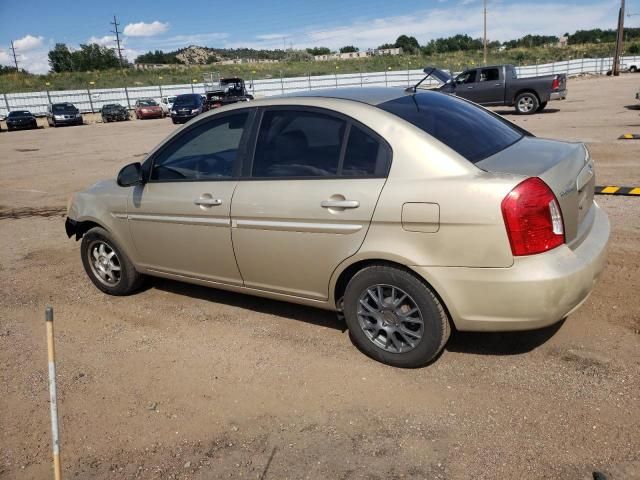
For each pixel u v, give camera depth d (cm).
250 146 383
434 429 288
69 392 350
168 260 445
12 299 513
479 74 1958
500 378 326
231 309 454
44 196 1032
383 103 353
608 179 787
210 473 271
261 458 278
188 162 420
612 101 2144
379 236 322
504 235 287
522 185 287
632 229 557
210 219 399
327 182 341
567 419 286
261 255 380
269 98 390
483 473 255
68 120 3525
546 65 5162
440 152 311
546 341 360
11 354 405
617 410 288
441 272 306
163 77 6341
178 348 397
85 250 507
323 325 412
